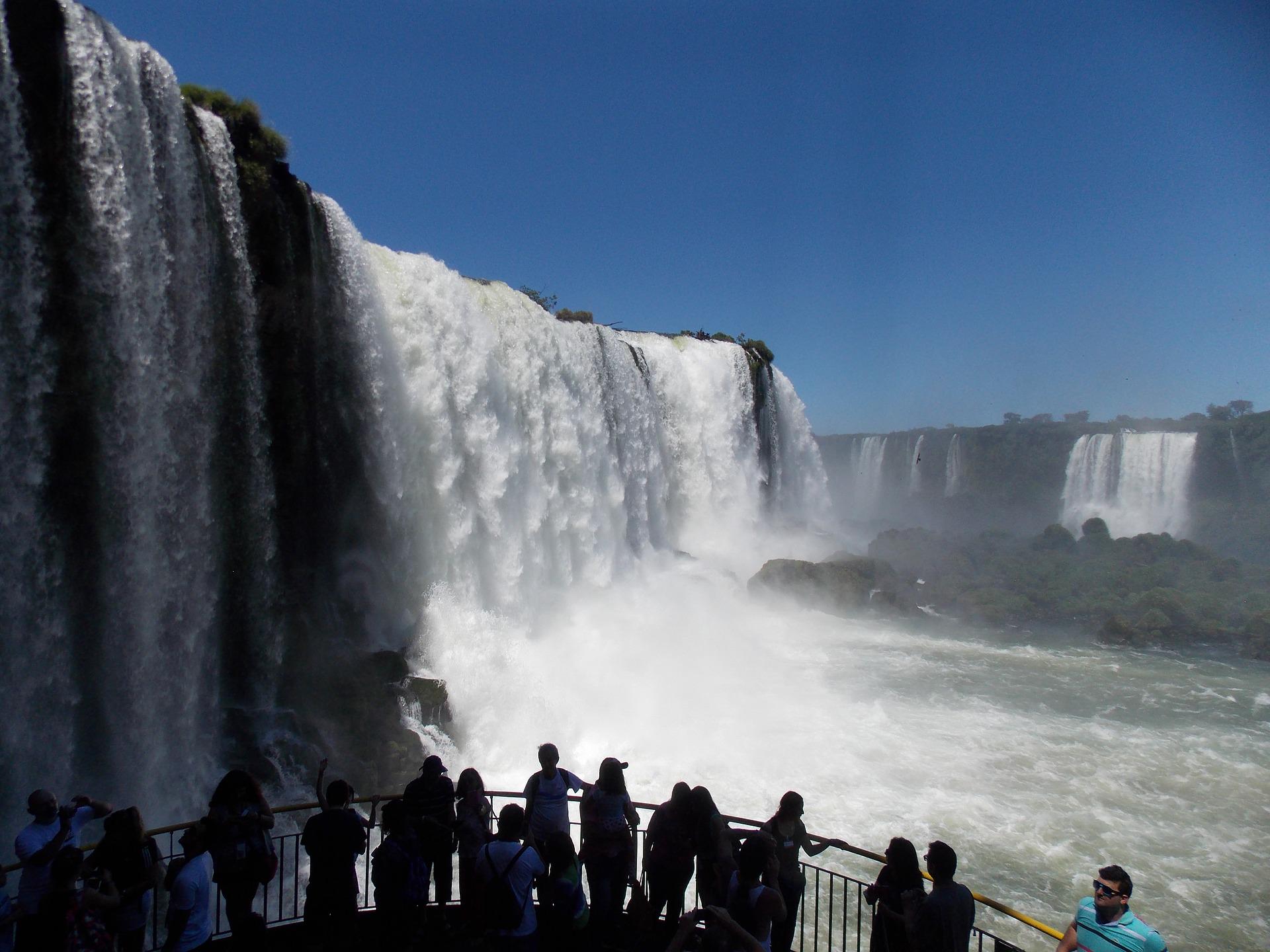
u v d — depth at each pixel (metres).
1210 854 17.31
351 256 23.14
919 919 7.45
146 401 17.11
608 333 37.50
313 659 21.50
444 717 21.61
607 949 8.88
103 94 16.19
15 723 15.25
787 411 54.94
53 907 7.14
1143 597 37.19
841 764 21.48
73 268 15.82
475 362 27.58
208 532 18.80
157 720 17.34
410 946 8.52
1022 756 22.16
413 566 25.38
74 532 16.22
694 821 9.12
